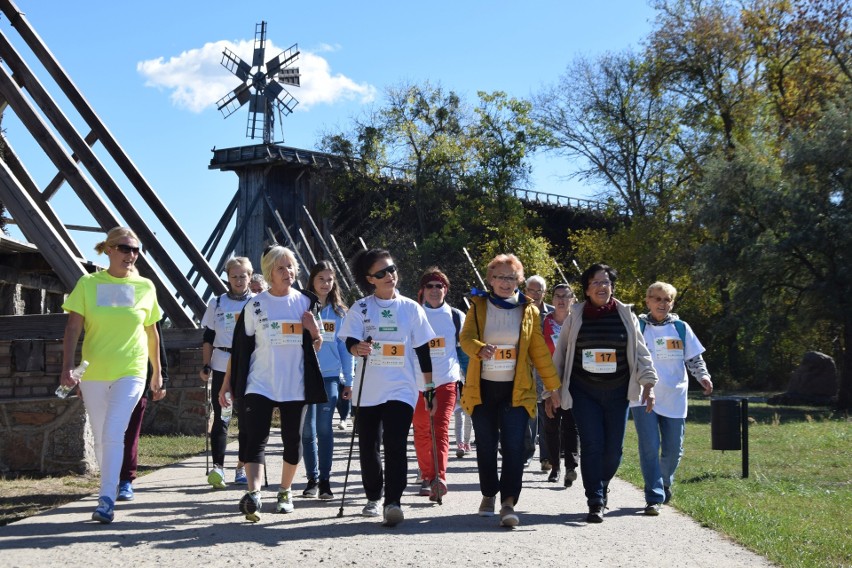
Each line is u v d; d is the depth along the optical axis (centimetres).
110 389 742
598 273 785
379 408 738
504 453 742
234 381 731
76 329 738
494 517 766
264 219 5678
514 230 5975
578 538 679
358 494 884
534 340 766
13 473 994
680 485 1069
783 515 852
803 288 3031
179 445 1357
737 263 3136
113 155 1425
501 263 766
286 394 727
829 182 3042
